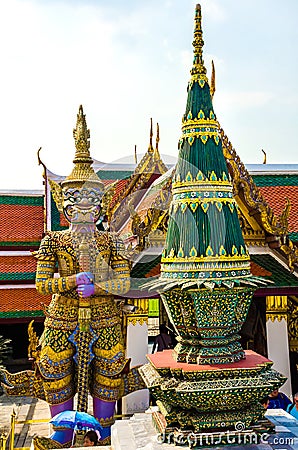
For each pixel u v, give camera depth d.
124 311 11.16
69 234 10.20
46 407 16.55
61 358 9.93
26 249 19.70
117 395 10.30
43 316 17.20
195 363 4.76
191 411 4.68
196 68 5.29
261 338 14.60
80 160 10.40
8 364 21.58
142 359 12.57
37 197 22.88
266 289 12.50
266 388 4.50
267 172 19.44
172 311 4.96
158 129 9.64
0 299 17.70
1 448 11.41
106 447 5.30
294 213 17.88
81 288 9.52
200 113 5.12
